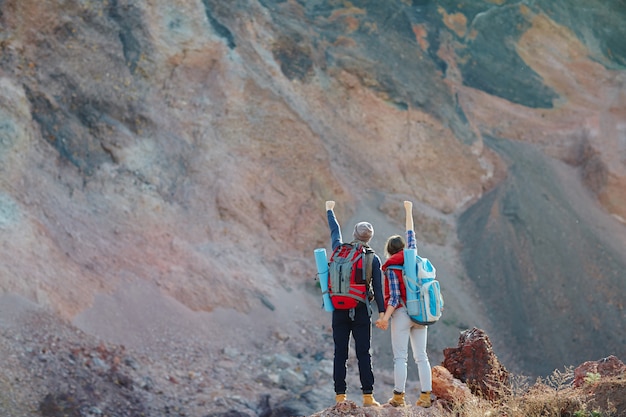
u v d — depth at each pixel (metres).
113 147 18.34
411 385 15.85
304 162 20.92
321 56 23.11
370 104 23.05
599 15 27.27
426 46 25.14
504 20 26.53
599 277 20.30
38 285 14.31
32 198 16.22
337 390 6.59
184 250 17.58
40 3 18.86
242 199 19.53
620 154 23.59
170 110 19.86
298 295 18.47
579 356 18.47
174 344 15.20
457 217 22.56
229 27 21.70
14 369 12.09
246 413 13.59
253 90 21.09
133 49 19.89
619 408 5.90
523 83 25.56
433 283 6.51
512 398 6.22
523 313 19.53
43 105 17.89
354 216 21.12
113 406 12.50
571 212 22.31
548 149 24.30
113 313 15.02
